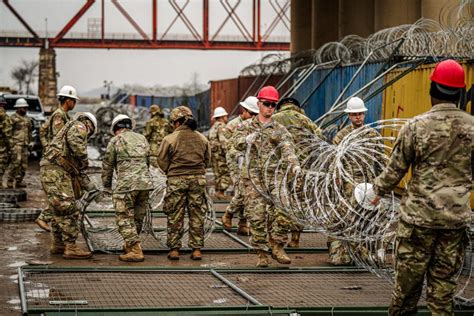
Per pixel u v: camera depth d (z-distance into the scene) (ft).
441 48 57.11
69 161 38.37
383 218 32.17
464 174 24.18
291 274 35.60
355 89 73.20
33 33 426.92
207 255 40.52
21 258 39.14
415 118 24.57
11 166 72.84
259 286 33.09
